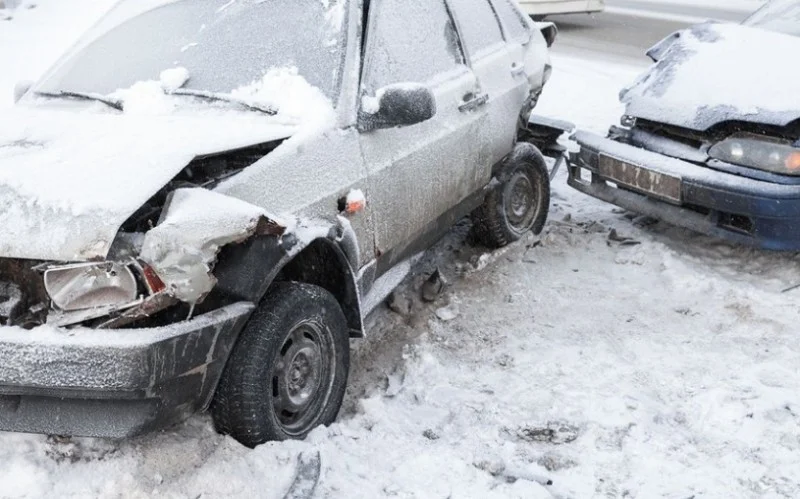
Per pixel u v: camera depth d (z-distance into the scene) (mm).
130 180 2805
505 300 4773
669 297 4766
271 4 3951
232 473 2943
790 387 3773
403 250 4148
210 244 2688
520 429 3473
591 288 4898
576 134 5609
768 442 3365
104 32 4238
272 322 3051
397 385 3885
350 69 3678
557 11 14430
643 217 5965
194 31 3979
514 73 5160
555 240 5559
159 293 2621
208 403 2957
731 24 5781
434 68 4359
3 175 2865
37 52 10648
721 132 4883
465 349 4230
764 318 4434
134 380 2578
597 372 3949
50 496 2795
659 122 5121
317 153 3387
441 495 3006
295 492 2934
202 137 3191
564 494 3059
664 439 3400
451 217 4625
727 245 5398
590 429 3457
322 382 3396
